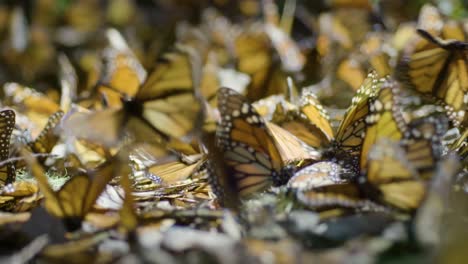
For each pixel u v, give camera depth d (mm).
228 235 906
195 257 883
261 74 1306
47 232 930
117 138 933
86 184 920
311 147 1026
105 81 1201
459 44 999
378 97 932
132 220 914
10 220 934
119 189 973
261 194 955
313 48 1359
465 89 1021
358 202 901
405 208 900
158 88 941
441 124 907
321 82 1318
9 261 911
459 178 934
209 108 982
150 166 1018
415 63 1021
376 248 879
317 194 909
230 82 1312
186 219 927
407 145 910
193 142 1021
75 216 926
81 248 897
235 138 954
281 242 881
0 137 1020
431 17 1347
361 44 1378
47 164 1061
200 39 1564
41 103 1175
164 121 940
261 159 958
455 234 882
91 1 2066
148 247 894
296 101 1147
